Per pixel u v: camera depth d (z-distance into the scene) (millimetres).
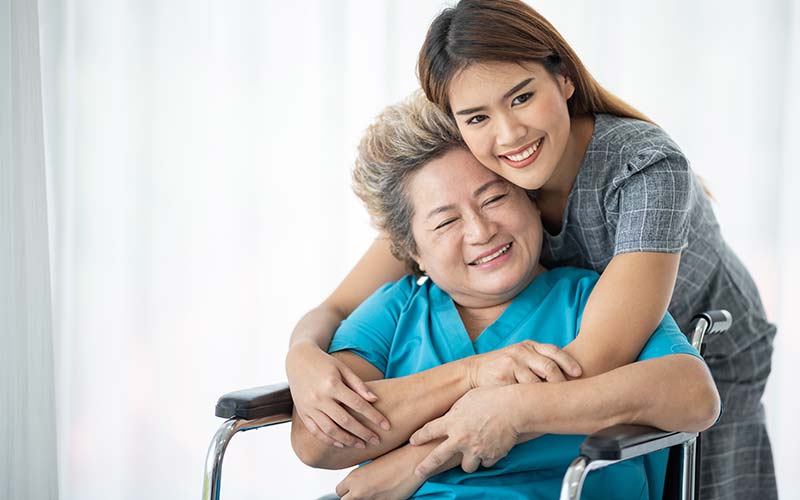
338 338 1460
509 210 1338
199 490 2430
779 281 2262
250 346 2406
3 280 2188
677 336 1291
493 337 1396
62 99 2379
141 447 2430
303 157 2383
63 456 2412
